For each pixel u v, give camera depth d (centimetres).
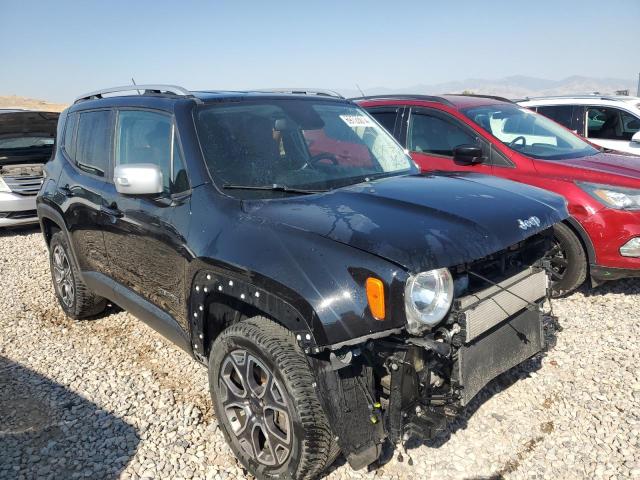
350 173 355
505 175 553
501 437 321
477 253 255
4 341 473
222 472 302
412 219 267
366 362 253
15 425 347
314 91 448
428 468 297
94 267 442
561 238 509
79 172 448
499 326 290
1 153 931
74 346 461
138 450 320
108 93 442
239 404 292
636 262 480
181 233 313
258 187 313
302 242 256
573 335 447
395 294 232
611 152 605
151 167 309
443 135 611
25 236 888
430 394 263
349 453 246
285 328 270
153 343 462
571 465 297
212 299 302
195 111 343
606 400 354
